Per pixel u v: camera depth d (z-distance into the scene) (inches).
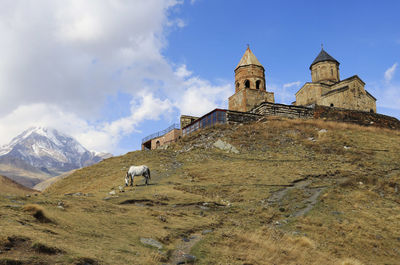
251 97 2566.4
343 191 1044.5
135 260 402.9
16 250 350.0
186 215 733.3
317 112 2416.3
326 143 1768.0
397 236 744.3
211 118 2210.9
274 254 546.3
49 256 354.0
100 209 641.6
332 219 814.5
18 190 2016.5
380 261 633.6
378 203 959.0
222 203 923.4
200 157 1660.9
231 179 1240.8
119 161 1780.3
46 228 448.5
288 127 2041.1
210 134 2017.7
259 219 795.4
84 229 492.4
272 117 2213.3
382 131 2167.8
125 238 491.5
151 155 1793.8
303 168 1382.9
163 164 1567.4
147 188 1060.5
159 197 908.0
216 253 499.8
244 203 948.0
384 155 1594.5
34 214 489.4
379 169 1368.1
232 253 512.4
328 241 690.2
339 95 2728.8
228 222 725.3
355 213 864.9
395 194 1048.8
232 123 2172.7
